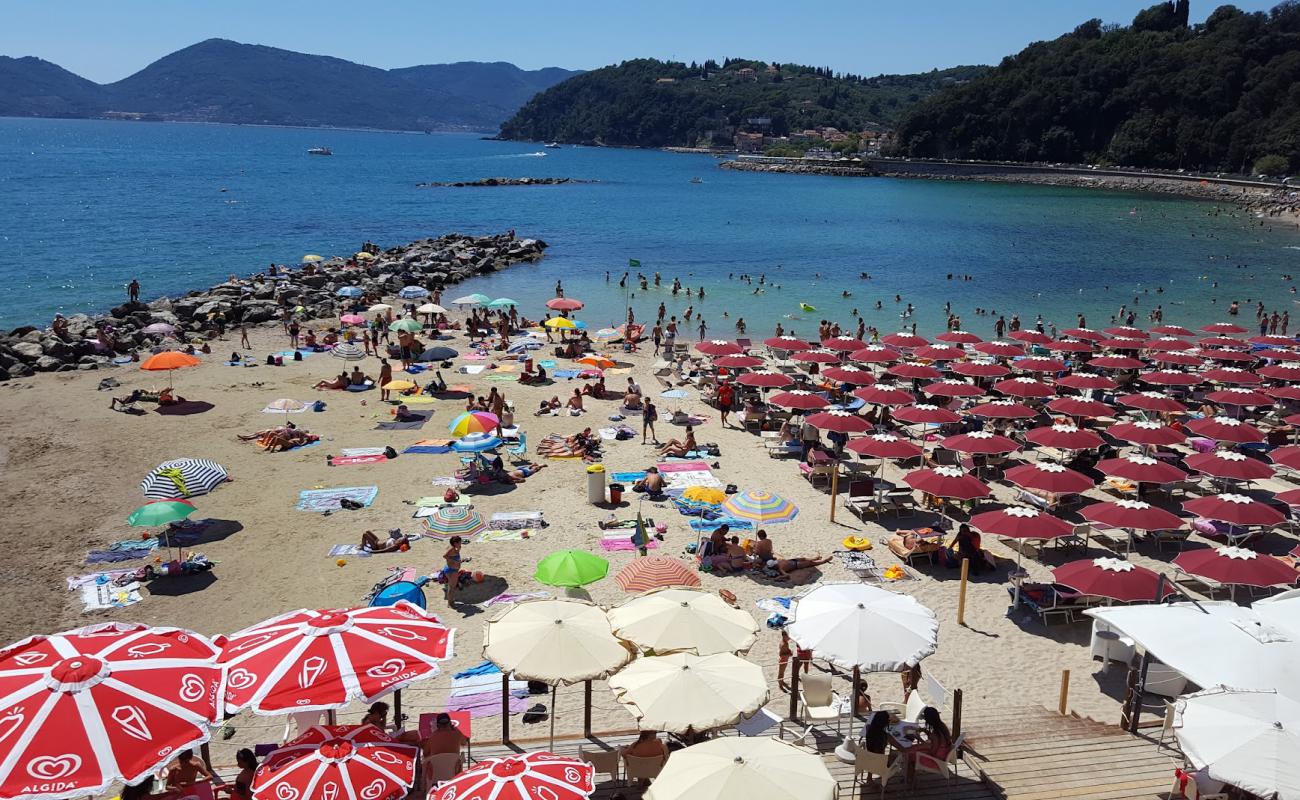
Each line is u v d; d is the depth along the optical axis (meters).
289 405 31.31
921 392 37.50
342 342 45.69
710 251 87.81
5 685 9.68
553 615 13.81
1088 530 22.61
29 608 19.16
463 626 18.83
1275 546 23.30
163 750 9.48
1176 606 14.66
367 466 28.30
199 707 10.13
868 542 23.08
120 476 27.16
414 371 40.75
